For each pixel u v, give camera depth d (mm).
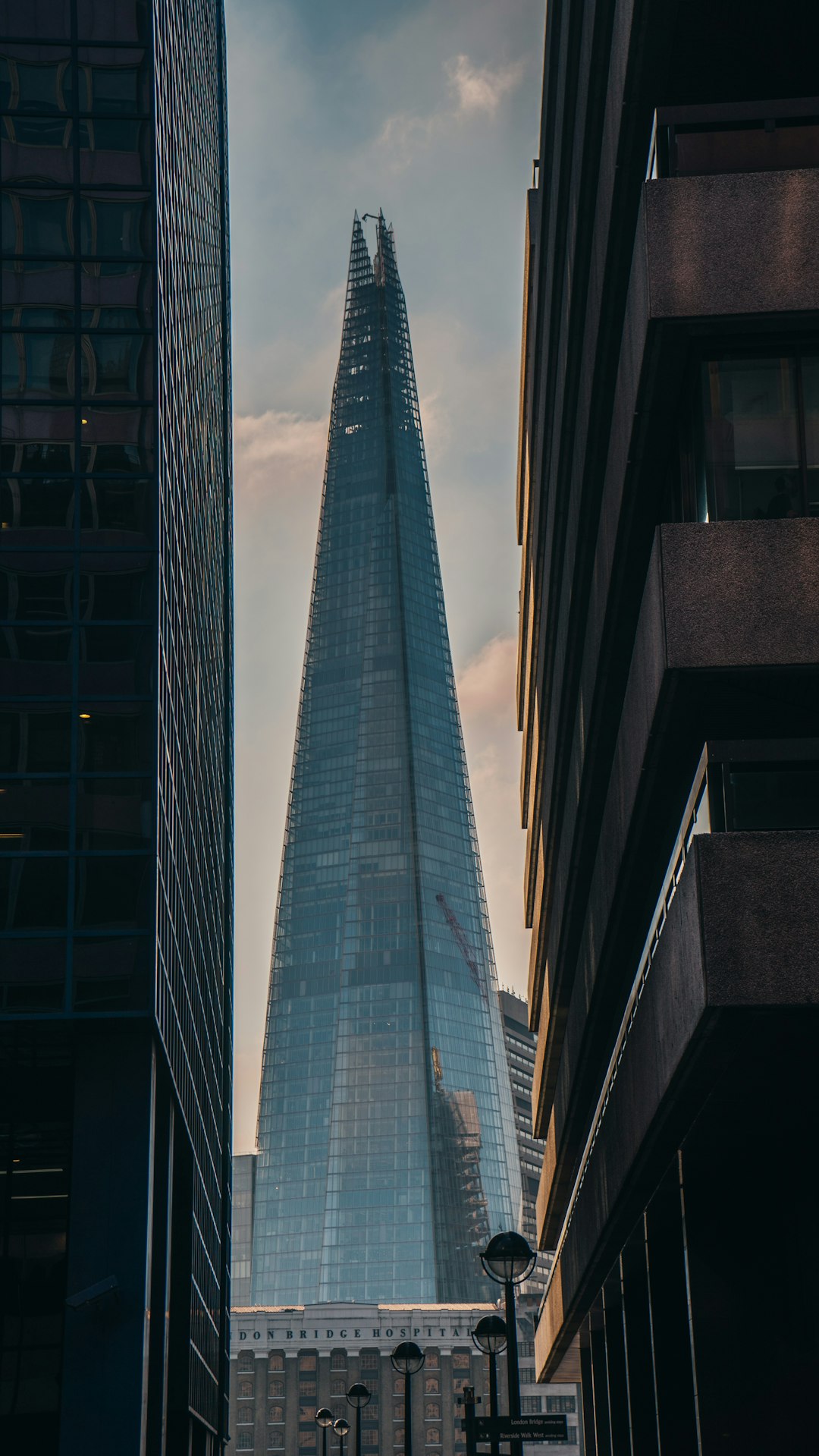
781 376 26500
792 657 25000
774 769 25422
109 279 42312
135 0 43375
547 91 48219
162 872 40656
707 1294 29344
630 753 31422
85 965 37750
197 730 60625
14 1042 38625
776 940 23312
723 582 25375
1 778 38875
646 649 27984
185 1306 52750
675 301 25953
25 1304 38250
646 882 35125
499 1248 26391
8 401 41375
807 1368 28703
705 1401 28703
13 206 42406
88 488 41031
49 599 40250
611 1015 44719
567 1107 55875
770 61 28250
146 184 42750
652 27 27109
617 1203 38281
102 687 39781
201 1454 65250
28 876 38219
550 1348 80438
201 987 62969
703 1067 25766
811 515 25859
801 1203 29422
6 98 42750
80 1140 37750
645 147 30172
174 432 48094
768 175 26453
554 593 52188
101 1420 35719
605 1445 64938
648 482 30750
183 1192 54750
